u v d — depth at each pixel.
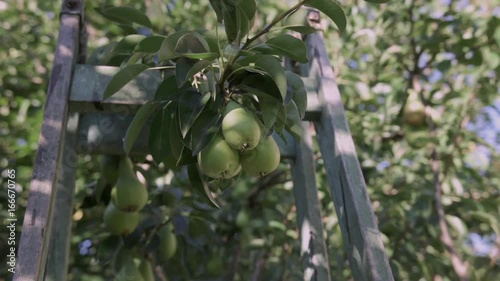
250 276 2.48
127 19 1.41
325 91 1.22
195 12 2.72
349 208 1.06
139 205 1.39
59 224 1.23
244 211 2.25
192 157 1.03
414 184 2.46
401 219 2.33
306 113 1.23
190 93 0.98
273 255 2.50
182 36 0.94
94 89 1.14
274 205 2.34
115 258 1.51
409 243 2.24
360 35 2.45
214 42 1.00
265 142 0.98
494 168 3.01
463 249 2.48
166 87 1.01
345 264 2.42
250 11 0.97
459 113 2.38
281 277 2.40
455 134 2.32
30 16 2.93
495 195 2.68
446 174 2.39
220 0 0.98
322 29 1.32
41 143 1.00
